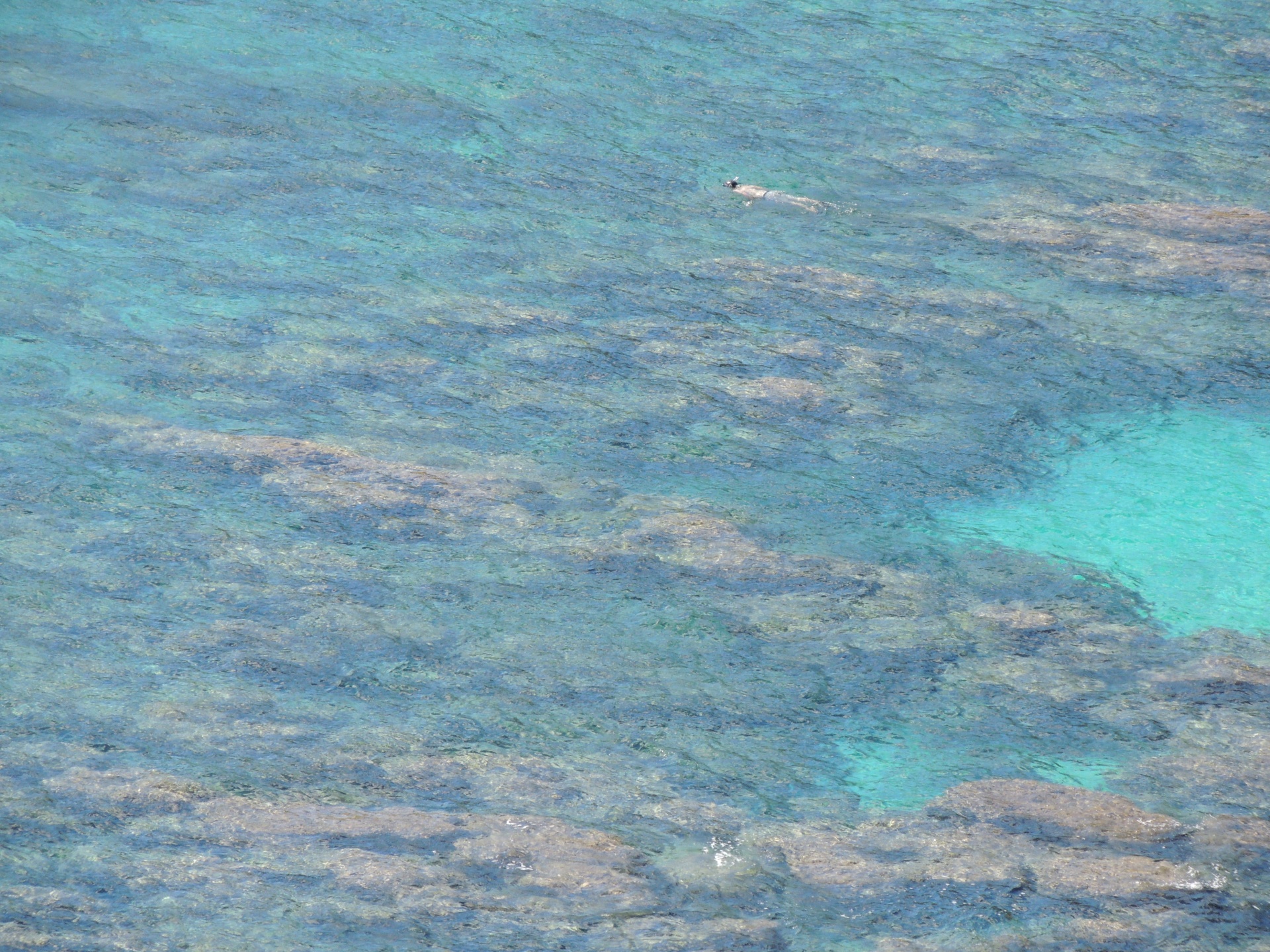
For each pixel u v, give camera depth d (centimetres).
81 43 6525
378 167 5666
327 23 6862
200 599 3466
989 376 4594
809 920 2602
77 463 3947
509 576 3619
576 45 6744
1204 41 6900
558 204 5488
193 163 5616
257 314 4719
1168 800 2942
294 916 2547
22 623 3334
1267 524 3947
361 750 3008
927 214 5509
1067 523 3938
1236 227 5412
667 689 3259
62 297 4731
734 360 4619
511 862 2698
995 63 6675
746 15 7131
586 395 4406
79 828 2736
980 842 2808
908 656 3403
